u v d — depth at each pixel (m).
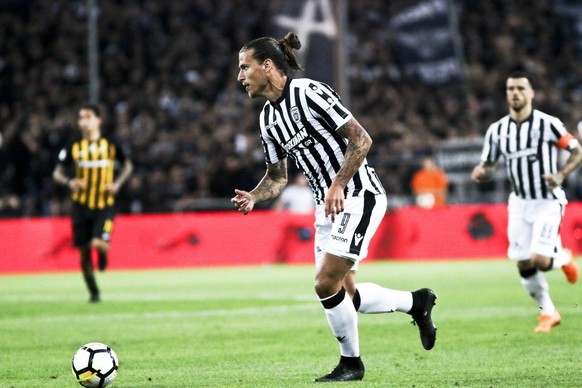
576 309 34.28
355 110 86.56
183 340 28.19
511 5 102.75
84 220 40.84
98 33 88.44
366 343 26.78
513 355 23.81
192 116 80.94
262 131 20.69
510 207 29.92
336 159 19.83
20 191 73.38
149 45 88.25
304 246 68.56
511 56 97.94
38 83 83.00
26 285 52.66
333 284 19.75
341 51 70.06
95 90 69.25
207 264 66.94
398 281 49.16
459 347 25.52
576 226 67.50
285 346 26.56
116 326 32.22
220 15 92.38
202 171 73.81
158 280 54.78
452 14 80.62
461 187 73.19
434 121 85.06
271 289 46.91
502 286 45.31
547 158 29.05
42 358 24.89
